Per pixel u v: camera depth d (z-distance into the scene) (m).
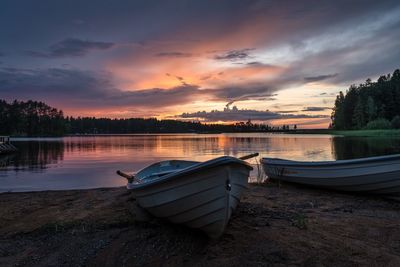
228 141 57.16
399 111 94.00
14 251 5.05
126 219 6.26
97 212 6.86
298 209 6.90
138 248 4.99
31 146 46.94
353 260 4.30
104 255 4.82
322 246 4.76
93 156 27.34
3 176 15.15
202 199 4.74
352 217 6.25
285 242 4.91
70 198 8.50
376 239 5.03
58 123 144.25
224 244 4.93
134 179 7.44
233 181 4.85
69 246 5.17
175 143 52.66
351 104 108.38
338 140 54.94
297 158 21.66
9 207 7.57
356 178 8.26
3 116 126.56
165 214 5.30
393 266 4.12
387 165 7.77
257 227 5.60
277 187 9.72
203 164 4.51
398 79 106.81
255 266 4.24
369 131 88.69
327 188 9.02
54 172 16.69
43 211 7.12
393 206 7.26
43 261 4.71
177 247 4.97
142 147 41.38
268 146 38.00
